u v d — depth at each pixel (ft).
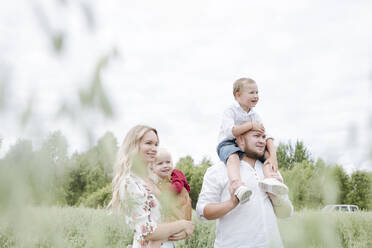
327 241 1.34
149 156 6.70
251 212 7.88
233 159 8.38
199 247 13.71
